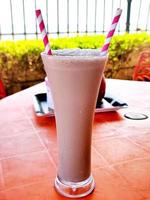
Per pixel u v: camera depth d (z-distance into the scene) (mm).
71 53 208
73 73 180
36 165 258
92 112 203
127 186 224
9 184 227
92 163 261
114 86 562
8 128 350
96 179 234
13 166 256
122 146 299
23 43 1191
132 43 1340
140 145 302
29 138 320
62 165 211
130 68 1380
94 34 1507
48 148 295
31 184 227
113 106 418
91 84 189
